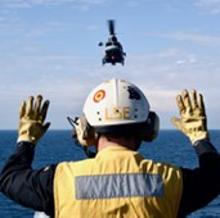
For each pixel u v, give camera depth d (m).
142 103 4.12
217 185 4.09
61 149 124.25
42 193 3.99
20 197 4.02
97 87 4.20
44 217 4.11
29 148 4.24
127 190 3.94
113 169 4.01
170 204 3.96
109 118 4.05
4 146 142.75
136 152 4.10
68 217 3.92
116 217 3.89
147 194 3.94
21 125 4.33
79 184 3.96
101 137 4.12
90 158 4.16
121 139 4.10
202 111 4.36
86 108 4.15
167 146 141.62
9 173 4.10
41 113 4.36
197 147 4.25
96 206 3.90
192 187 4.03
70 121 4.26
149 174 4.01
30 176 4.05
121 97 4.08
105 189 3.94
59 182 4.00
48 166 4.12
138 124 4.07
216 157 4.18
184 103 4.37
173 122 4.40
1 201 43.56
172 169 4.07
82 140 4.16
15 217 38.56
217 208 39.00
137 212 3.89
